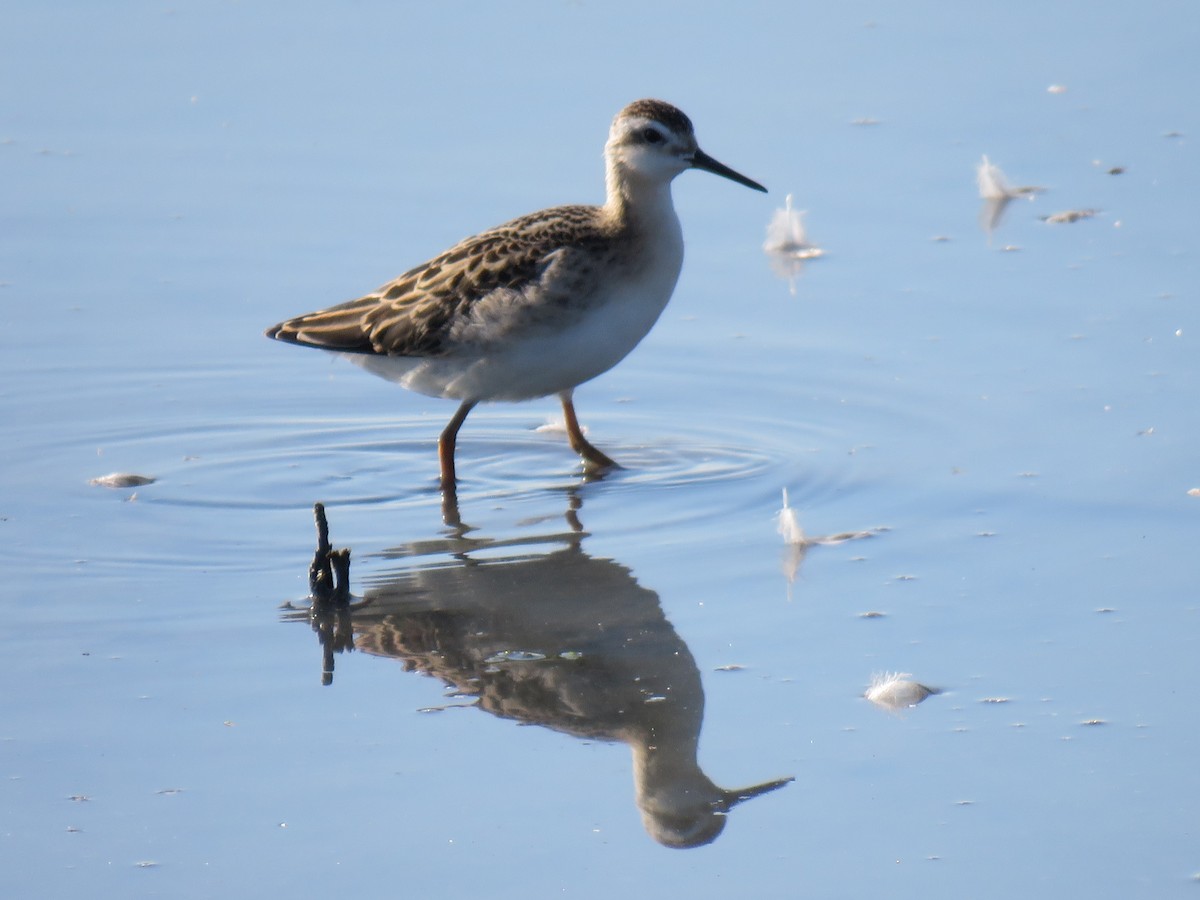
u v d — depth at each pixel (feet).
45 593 36.78
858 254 55.06
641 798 28.91
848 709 31.53
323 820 28.35
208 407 47.96
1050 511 39.40
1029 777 29.07
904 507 40.19
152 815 28.48
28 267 55.21
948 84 66.39
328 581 36.14
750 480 42.45
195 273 54.85
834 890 26.35
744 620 35.14
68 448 45.27
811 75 67.15
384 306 43.01
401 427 47.19
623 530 39.93
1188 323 48.75
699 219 58.34
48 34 71.92
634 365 49.73
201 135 63.72
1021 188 58.54
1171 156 60.08
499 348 41.86
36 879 26.76
